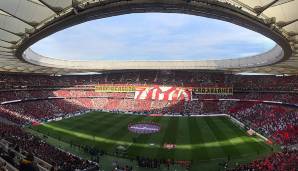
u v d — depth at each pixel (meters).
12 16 39.38
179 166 45.44
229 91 105.00
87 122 80.75
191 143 58.00
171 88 111.88
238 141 59.75
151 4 37.38
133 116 92.00
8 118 74.94
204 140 60.38
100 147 55.12
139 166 45.31
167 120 84.50
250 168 37.75
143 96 112.38
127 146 55.75
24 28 43.62
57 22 40.56
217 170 43.41
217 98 104.62
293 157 40.38
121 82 120.81
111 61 112.25
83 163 38.47
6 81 100.38
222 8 36.09
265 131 66.62
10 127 56.84
